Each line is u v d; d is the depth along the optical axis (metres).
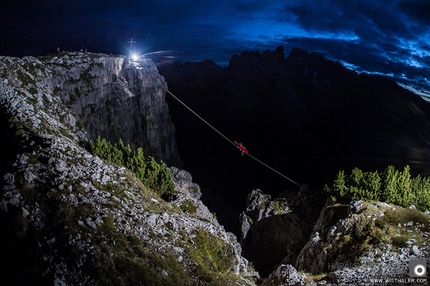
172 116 124.50
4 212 20.83
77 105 48.81
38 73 43.69
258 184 100.50
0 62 38.75
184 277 21.75
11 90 35.69
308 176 108.25
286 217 47.97
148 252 22.09
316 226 37.88
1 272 18.64
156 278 20.14
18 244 19.69
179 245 24.75
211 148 113.56
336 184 39.38
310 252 32.75
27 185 22.62
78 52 55.56
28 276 17.88
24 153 25.70
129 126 62.84
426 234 27.58
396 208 31.67
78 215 21.72
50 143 27.98
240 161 108.31
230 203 89.81
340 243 29.47
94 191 25.08
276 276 29.62
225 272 26.06
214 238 28.94
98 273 18.41
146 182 37.06
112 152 37.16
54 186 23.19
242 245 51.41
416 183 37.72
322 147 121.38
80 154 29.70
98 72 54.47
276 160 111.56
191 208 38.00
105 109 56.53
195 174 99.19
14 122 31.28
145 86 65.81
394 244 26.81
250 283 28.03
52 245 19.38
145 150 67.69
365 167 115.38
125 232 22.55
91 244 20.08
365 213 30.97
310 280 26.69
